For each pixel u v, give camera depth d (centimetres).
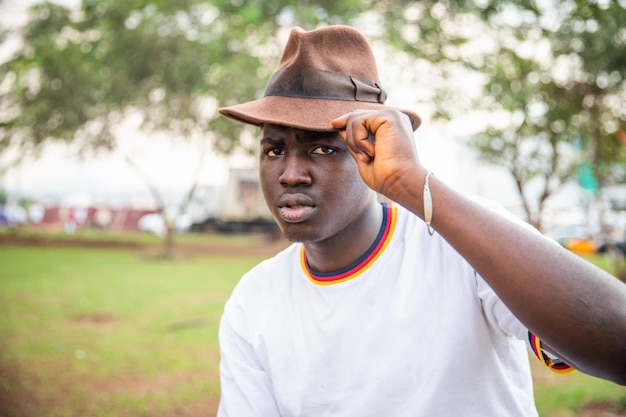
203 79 1752
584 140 1172
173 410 497
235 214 3047
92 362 629
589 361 96
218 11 1717
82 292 1084
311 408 145
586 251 2122
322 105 137
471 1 1255
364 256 144
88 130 1922
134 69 1805
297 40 143
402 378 136
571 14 990
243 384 155
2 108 1905
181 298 1039
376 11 1412
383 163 111
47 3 1784
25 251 1917
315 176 132
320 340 144
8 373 577
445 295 137
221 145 1873
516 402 138
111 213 3186
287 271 156
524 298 97
